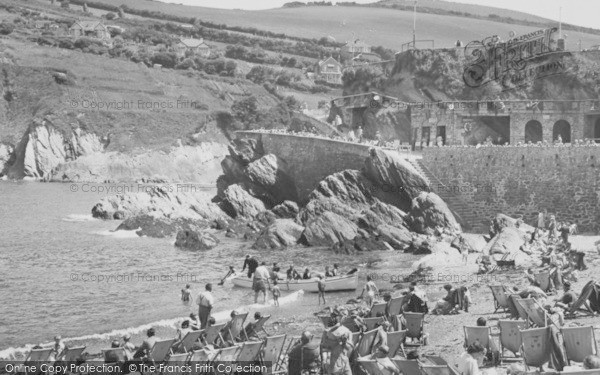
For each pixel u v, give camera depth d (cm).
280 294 4894
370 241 6962
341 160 8519
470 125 9281
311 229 7319
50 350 2969
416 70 11144
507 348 2703
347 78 12481
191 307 4541
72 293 5022
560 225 6731
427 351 2953
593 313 3225
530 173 7175
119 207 10000
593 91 9519
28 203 12575
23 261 6425
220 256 6706
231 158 9931
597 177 6862
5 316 4347
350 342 2545
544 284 3856
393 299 3384
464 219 7381
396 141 9188
